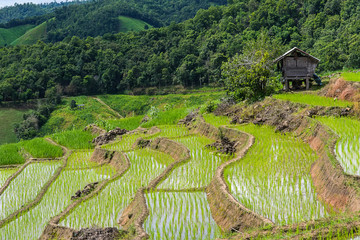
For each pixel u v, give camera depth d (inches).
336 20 2439.7
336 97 836.6
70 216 513.3
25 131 2249.0
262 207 418.6
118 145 1031.6
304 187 474.0
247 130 830.5
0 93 2711.6
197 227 411.2
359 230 304.7
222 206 441.7
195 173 621.0
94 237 394.9
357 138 553.0
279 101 902.4
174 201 500.7
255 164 588.1
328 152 493.7
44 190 685.3
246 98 1107.9
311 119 713.0
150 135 1029.8
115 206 539.8
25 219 555.8
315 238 308.8
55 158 1042.1
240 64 1122.0
